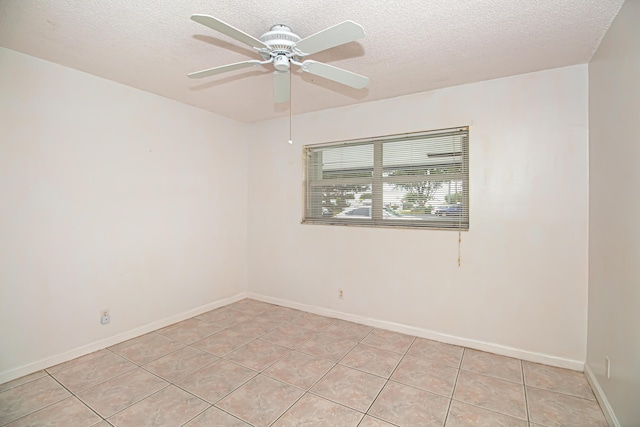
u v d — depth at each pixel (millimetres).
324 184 3684
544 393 2145
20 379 2277
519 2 1659
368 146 3389
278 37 1761
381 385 2238
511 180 2660
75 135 2592
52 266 2473
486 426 1827
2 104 2209
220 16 1809
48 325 2453
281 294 3986
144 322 3105
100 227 2766
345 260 3494
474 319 2824
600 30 1934
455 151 2926
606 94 1996
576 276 2439
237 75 2658
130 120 2965
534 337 2588
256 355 2680
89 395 2102
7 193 2242
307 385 2238
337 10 1740
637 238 1540
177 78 2750
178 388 2191
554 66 2457
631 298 1601
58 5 1718
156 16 1824
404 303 3148
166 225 3297
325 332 3164
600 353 2070
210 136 3756
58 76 2486
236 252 4133
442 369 2459
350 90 2986
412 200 3145
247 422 1854
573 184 2445
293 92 3037
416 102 3061
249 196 4262
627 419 1614
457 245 2891
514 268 2658
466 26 1895
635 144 1570
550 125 2520
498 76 2656
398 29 1931
